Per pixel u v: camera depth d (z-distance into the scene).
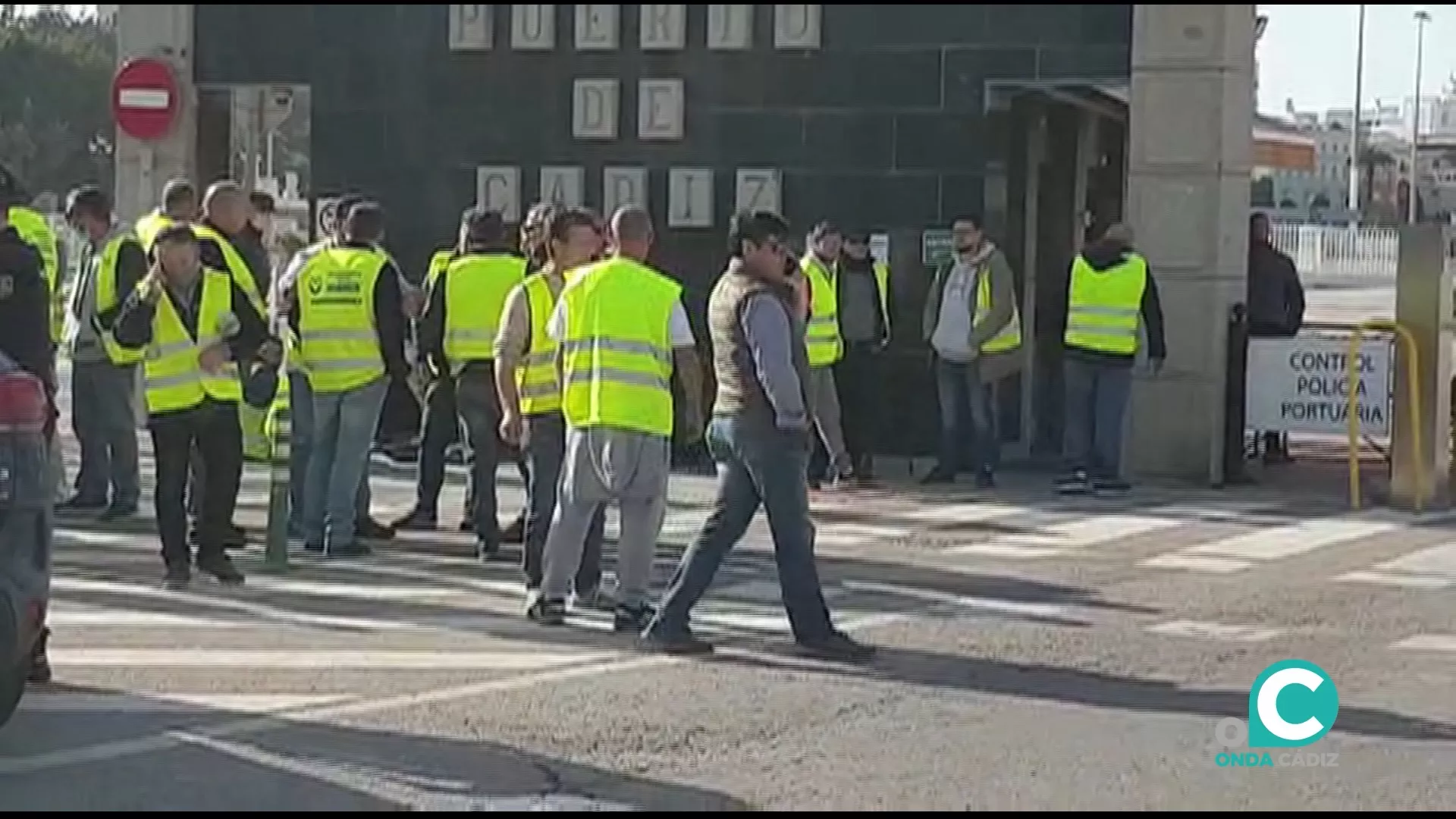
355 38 41.47
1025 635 23.69
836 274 36.03
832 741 18.50
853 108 39.25
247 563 27.61
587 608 24.83
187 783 16.75
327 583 26.28
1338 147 98.12
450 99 41.09
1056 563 28.75
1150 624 24.42
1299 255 94.31
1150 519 33.16
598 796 16.50
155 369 25.17
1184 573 28.14
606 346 23.05
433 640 22.88
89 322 30.39
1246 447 38.53
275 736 18.34
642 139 40.19
